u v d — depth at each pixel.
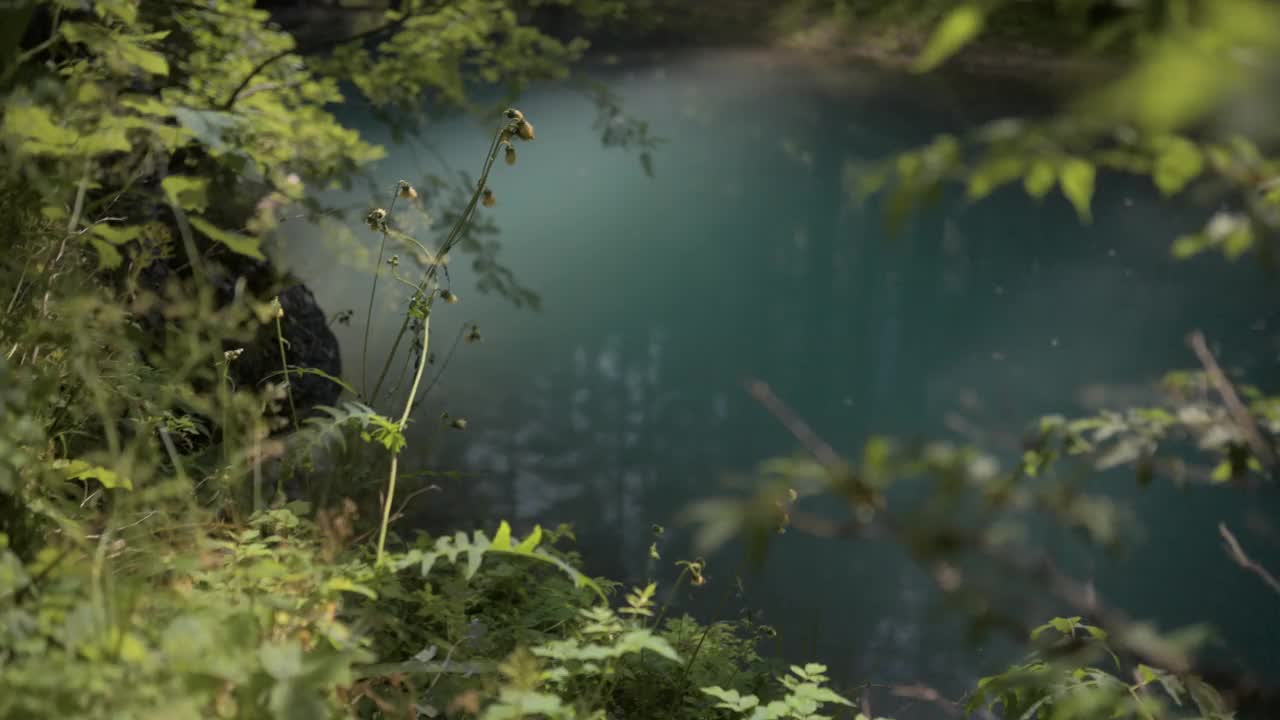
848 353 11.06
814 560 6.77
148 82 4.60
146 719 1.73
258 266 5.48
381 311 9.84
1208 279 12.30
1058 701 2.21
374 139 16.22
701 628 4.30
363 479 4.27
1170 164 1.08
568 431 8.55
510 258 13.61
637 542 6.88
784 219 15.45
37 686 1.72
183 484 2.33
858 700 5.20
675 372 10.37
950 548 0.86
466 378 9.42
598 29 21.83
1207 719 1.95
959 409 9.40
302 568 2.62
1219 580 6.39
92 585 2.00
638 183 16.61
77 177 2.55
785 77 20.53
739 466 8.30
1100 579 6.19
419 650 3.17
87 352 2.29
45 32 3.41
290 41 5.33
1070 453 1.54
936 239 14.34
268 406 4.16
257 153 4.19
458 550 2.82
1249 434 1.36
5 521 2.22
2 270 2.54
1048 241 13.84
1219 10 0.65
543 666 3.13
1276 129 0.64
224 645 1.95
